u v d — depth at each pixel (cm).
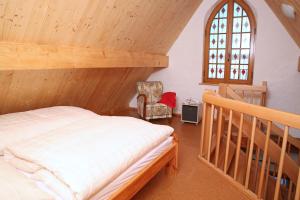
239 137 222
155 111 446
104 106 467
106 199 150
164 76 512
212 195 215
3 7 179
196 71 476
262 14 402
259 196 200
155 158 211
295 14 270
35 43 231
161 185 230
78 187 128
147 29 360
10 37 207
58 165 138
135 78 472
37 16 207
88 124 213
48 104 333
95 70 339
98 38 294
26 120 220
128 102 548
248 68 443
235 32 445
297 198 162
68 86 327
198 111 441
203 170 261
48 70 270
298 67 376
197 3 432
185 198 209
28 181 129
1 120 216
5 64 205
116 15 279
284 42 394
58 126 220
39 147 158
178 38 482
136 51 394
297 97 401
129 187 169
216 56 469
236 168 228
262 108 188
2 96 260
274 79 412
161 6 335
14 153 156
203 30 455
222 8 449
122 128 206
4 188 112
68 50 264
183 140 358
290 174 212
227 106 230
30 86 274
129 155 171
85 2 231
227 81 465
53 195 129
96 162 149
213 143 313
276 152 215
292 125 163
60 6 215
